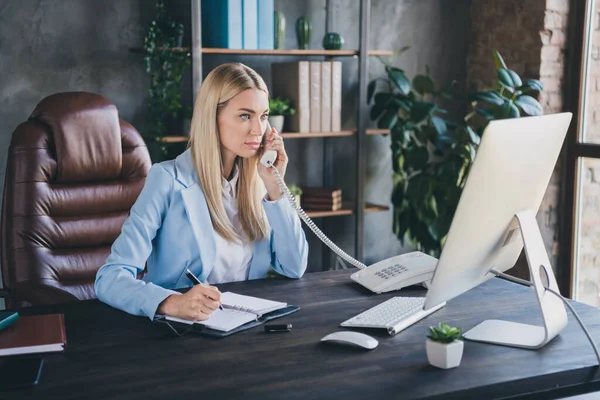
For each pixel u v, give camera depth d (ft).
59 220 9.16
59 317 6.22
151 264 7.54
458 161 12.98
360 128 13.02
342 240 14.34
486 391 4.92
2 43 11.24
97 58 11.89
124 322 6.28
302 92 12.61
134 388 4.86
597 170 12.70
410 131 13.71
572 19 12.85
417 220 13.58
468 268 5.52
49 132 9.22
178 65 11.73
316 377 5.04
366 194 14.35
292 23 13.30
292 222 7.79
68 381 4.99
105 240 9.46
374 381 4.97
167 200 7.34
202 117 7.29
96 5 11.76
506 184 5.35
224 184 7.62
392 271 7.40
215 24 12.00
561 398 5.17
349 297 7.04
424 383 4.93
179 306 6.17
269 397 4.70
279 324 6.07
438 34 14.44
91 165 9.39
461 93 14.80
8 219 8.92
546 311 5.65
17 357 5.44
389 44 14.10
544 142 5.65
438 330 5.29
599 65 12.59
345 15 13.74
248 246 7.80
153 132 11.88
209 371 5.16
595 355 5.49
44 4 11.42
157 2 12.17
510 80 12.21
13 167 8.98
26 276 8.79
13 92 11.41
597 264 12.82
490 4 13.96
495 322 6.17
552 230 13.34
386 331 6.00
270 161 7.68
